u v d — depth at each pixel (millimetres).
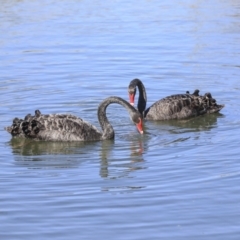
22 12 30125
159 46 24375
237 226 11430
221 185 13109
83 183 13383
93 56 23156
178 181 13367
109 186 13180
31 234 11203
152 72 21438
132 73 21328
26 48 24188
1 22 28172
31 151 15500
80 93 19453
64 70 21578
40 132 16219
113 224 11523
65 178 13656
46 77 20844
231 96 19406
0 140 16203
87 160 14797
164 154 15023
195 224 11516
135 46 24391
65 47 24312
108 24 27766
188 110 18172
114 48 24141
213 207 12156
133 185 13219
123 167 14266
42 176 13773
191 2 32000
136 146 15688
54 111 18078
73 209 12133
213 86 20203
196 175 13656
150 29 26891
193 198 12539
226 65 22031
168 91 19984
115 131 16938
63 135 16156
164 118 18109
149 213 11945
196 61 22484
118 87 20062
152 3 31938
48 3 32062
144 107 18500
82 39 25406
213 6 31047
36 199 12586
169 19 28531
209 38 25375
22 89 19688
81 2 32219
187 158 14672
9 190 13031
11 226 11508
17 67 21906
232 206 12180
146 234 11172
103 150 15492
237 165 14156
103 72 21406
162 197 12617
